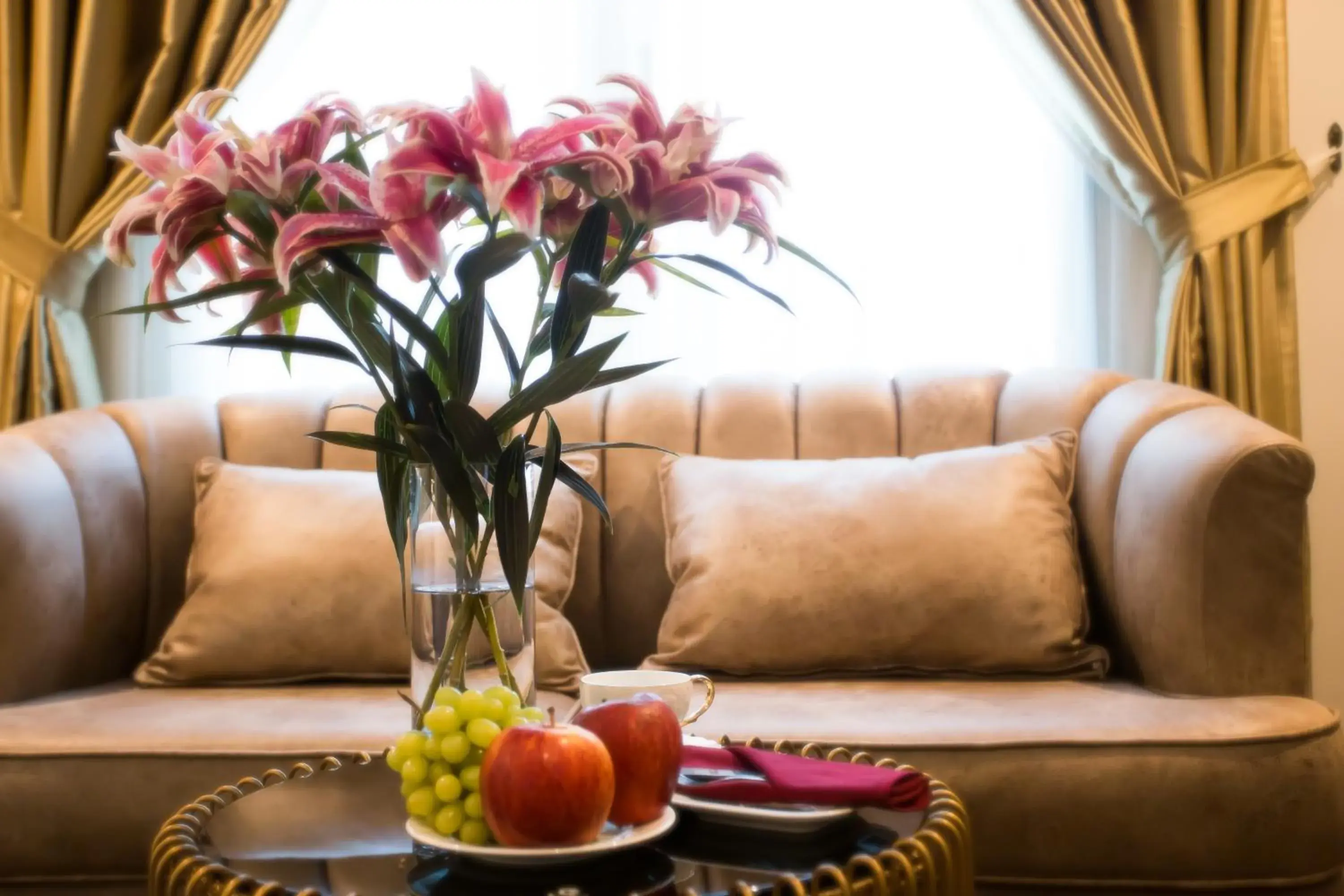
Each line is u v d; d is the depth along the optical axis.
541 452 1.21
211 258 1.19
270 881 1.05
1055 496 2.18
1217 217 2.54
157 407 2.45
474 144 1.02
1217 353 2.53
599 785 1.03
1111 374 2.39
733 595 2.10
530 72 2.80
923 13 2.76
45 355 2.59
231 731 1.76
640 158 1.09
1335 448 2.65
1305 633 1.86
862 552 2.10
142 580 2.31
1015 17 2.56
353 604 2.10
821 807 1.16
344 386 2.56
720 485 2.26
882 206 2.76
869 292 2.76
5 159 2.61
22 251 2.59
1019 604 2.06
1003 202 2.75
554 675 2.10
